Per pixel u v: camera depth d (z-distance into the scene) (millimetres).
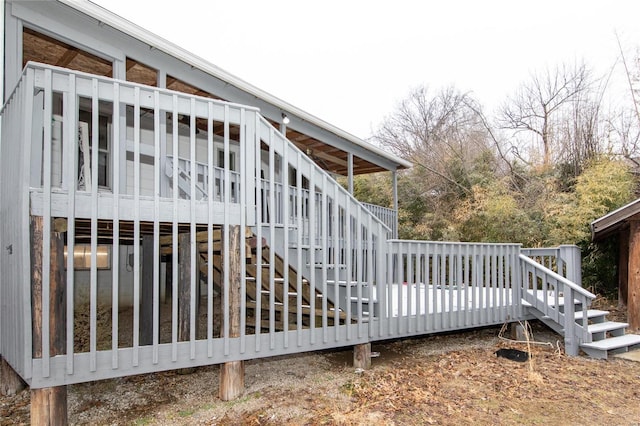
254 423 3109
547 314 5547
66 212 2824
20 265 2734
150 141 6938
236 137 8664
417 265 4738
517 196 12281
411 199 15203
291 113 7645
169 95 3236
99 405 3506
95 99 2900
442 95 20109
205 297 8398
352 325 4199
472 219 12180
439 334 6246
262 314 5641
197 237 4234
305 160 3994
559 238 9469
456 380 4121
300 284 3818
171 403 3531
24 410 3359
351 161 9711
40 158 3473
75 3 4332
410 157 17812
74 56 5094
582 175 10469
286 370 4473
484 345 5625
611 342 5203
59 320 2803
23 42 4699
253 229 3949
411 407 3420
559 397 3668
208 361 3311
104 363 2885
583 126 12961
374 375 4246
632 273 6156
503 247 5742
